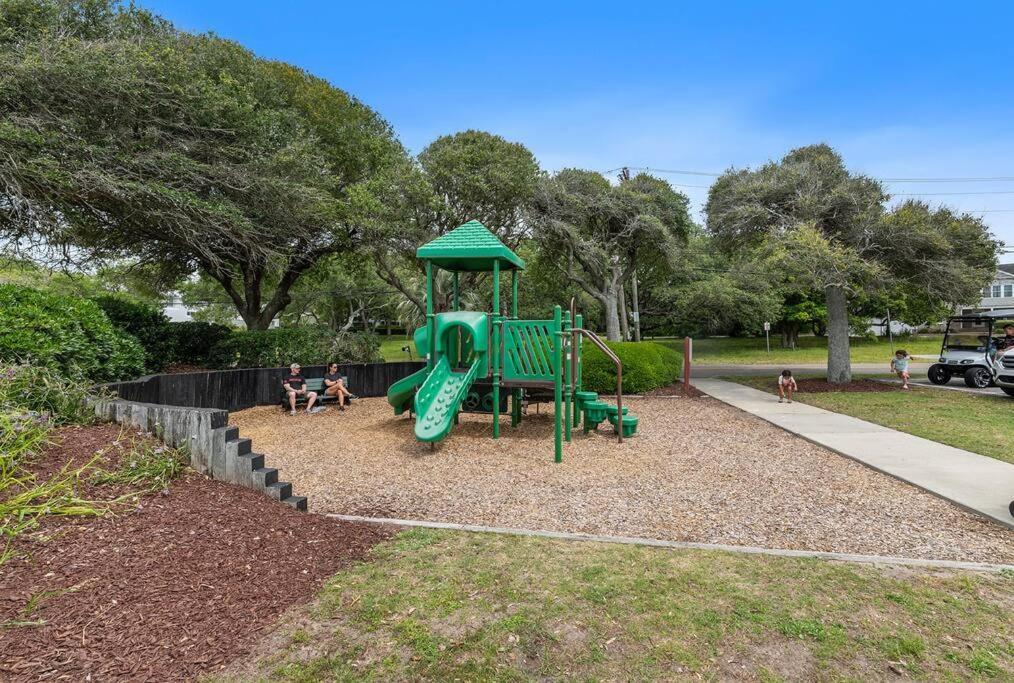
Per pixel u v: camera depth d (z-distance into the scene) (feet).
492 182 44.91
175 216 27.32
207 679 6.25
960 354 41.24
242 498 11.31
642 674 6.58
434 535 11.09
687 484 15.72
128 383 19.63
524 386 22.48
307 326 42.70
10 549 8.00
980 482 15.21
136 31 32.81
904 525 12.24
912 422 25.20
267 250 33.86
